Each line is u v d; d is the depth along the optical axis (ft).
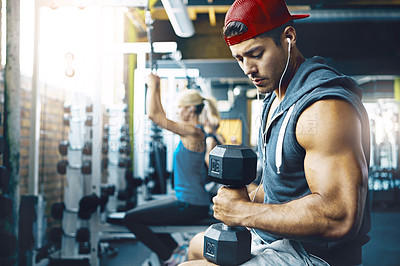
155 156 12.16
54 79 7.34
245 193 2.55
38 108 6.85
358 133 2.24
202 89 13.09
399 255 9.43
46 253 6.63
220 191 2.56
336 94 2.25
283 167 2.54
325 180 2.16
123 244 10.39
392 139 21.11
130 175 10.24
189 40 12.30
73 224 7.43
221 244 2.49
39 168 7.49
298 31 11.78
